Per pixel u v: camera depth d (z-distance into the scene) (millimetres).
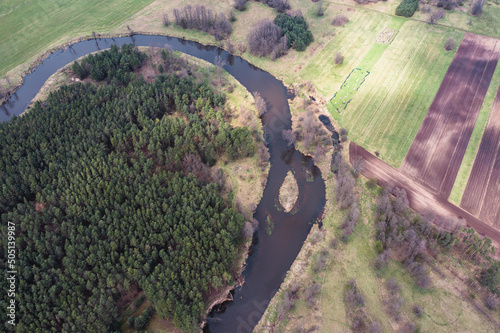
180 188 139875
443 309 114500
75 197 134000
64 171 142125
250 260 133250
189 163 151250
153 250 122938
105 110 170125
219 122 167500
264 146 168750
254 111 185625
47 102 179250
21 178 141250
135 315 116938
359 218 140625
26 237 124688
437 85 189625
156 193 137750
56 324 107688
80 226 125062
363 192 148500
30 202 135875
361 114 179625
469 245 124562
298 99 192500
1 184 137750
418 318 113062
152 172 151625
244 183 155875
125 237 124438
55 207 130625
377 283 121812
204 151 158625
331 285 123188
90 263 119062
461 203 141625
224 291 124750
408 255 124312
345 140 168875
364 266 126625
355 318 114000
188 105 178875
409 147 162750
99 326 107188
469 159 155750
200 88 183500
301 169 161875
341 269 126875
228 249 124812
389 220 133750
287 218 145000
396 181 151000
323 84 197625
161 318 114750
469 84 188625
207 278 117875
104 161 145500
